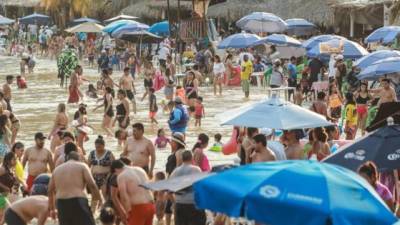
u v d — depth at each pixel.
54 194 21.66
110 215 18.98
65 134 27.36
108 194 22.55
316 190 13.14
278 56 65.44
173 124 37.38
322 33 79.75
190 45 77.94
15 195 24.61
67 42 96.75
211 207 13.55
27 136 42.25
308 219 12.82
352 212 12.88
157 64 80.06
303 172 13.53
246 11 83.75
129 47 83.94
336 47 53.44
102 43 91.94
